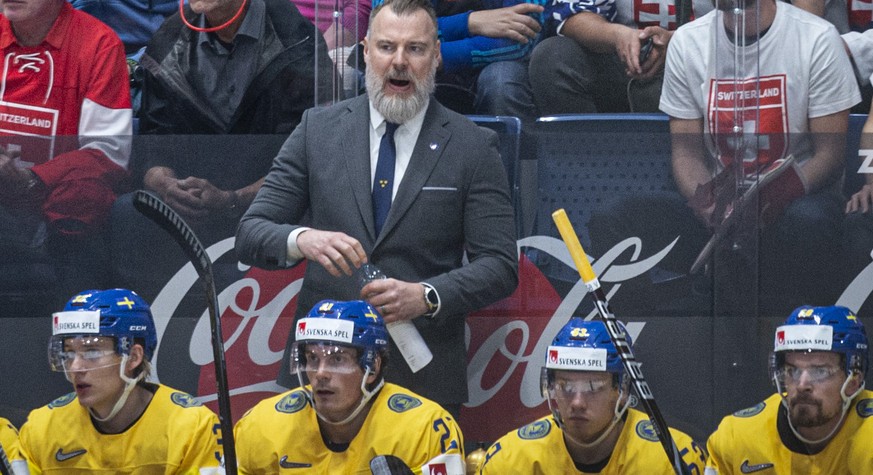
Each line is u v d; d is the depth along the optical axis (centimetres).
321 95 1429
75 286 1341
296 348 1193
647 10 1591
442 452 1191
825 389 1177
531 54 1606
